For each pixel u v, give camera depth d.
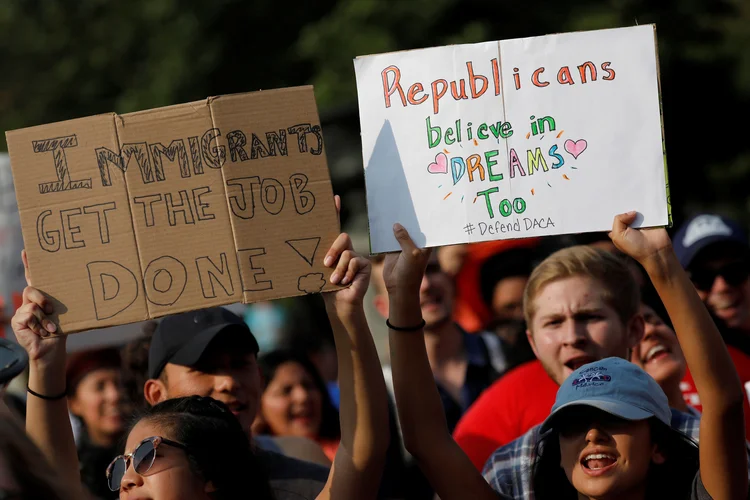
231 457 4.88
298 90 5.03
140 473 4.73
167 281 4.97
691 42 19.02
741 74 18.91
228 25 21.48
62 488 3.56
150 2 22.67
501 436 6.50
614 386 5.04
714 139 19.62
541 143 5.09
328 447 8.30
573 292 6.11
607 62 5.09
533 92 5.11
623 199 5.03
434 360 8.50
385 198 5.15
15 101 25.73
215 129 4.98
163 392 6.30
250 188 4.97
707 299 7.68
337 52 18.66
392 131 5.16
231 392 6.16
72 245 5.02
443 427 5.24
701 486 4.79
